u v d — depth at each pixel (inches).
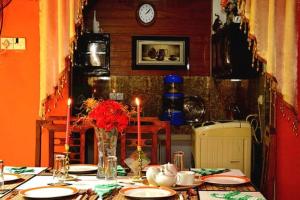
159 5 200.2
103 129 90.6
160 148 177.2
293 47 136.1
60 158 90.3
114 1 198.7
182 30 200.7
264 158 154.3
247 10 136.8
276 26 136.3
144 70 200.4
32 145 147.1
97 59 181.6
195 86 199.9
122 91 199.6
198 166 151.2
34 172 100.3
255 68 166.7
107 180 89.2
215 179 92.4
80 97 179.9
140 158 94.7
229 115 198.1
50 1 140.7
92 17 197.9
